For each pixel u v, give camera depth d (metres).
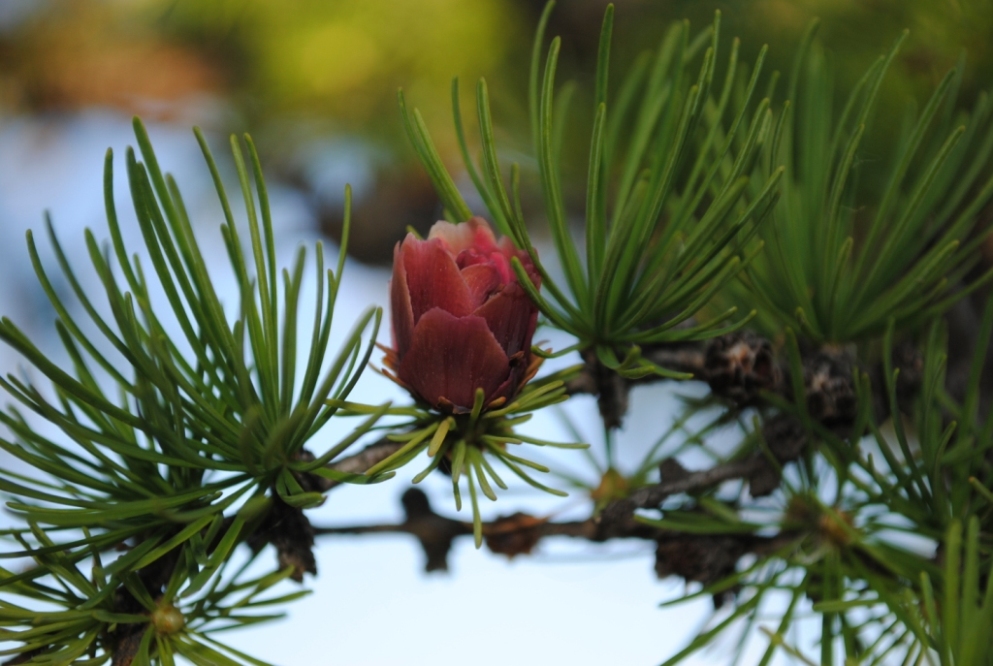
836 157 0.26
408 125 0.24
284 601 0.24
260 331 0.24
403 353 0.24
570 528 0.26
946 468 0.25
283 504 0.24
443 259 0.24
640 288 0.24
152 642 0.24
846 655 0.24
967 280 0.27
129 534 0.24
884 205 0.25
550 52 0.24
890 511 0.25
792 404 0.25
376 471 0.24
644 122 0.25
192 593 0.23
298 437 0.23
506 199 0.24
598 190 0.25
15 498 0.24
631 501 0.25
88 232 0.23
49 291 0.24
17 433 0.24
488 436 0.24
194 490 0.24
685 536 0.25
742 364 0.25
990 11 0.27
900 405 0.26
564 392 0.24
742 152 0.24
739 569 0.26
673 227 0.24
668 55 0.26
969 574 0.23
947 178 0.25
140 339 0.24
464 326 0.24
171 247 0.23
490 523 0.26
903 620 0.24
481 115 0.24
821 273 0.25
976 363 0.25
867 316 0.25
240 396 0.24
